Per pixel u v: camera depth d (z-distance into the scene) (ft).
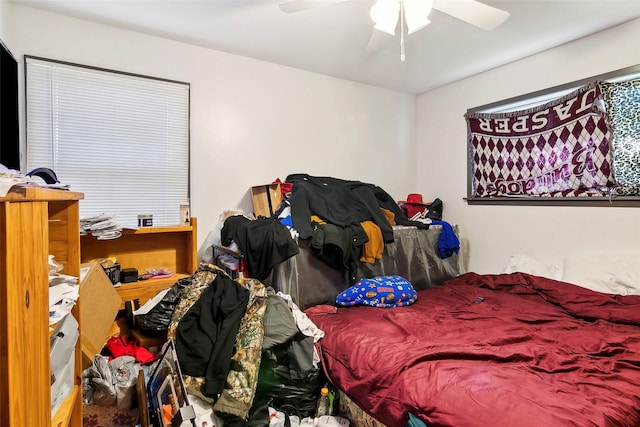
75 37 7.06
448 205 11.42
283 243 6.95
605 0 6.46
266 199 8.75
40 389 2.65
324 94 10.47
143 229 6.88
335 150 10.75
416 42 8.20
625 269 7.13
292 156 9.96
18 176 3.28
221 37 7.97
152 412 4.80
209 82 8.63
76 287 3.66
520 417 3.51
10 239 2.21
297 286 7.50
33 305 2.54
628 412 3.67
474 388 4.08
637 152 7.23
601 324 6.17
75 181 7.13
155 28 7.54
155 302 6.56
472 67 9.82
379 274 8.86
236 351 5.40
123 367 5.70
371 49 7.16
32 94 6.65
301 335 5.99
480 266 10.41
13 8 6.47
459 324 6.31
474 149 10.48
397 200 12.16
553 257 8.68
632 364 4.71
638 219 7.23
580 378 4.36
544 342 5.49
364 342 5.69
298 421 5.63
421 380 4.44
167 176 8.16
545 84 8.73
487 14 5.50
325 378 6.05
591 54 7.86
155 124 7.98
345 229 7.89
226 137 8.91
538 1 6.48
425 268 9.66
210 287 6.34
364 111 11.30
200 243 8.61
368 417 5.10
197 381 5.10
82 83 7.15
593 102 7.79
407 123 12.30
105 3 6.52
